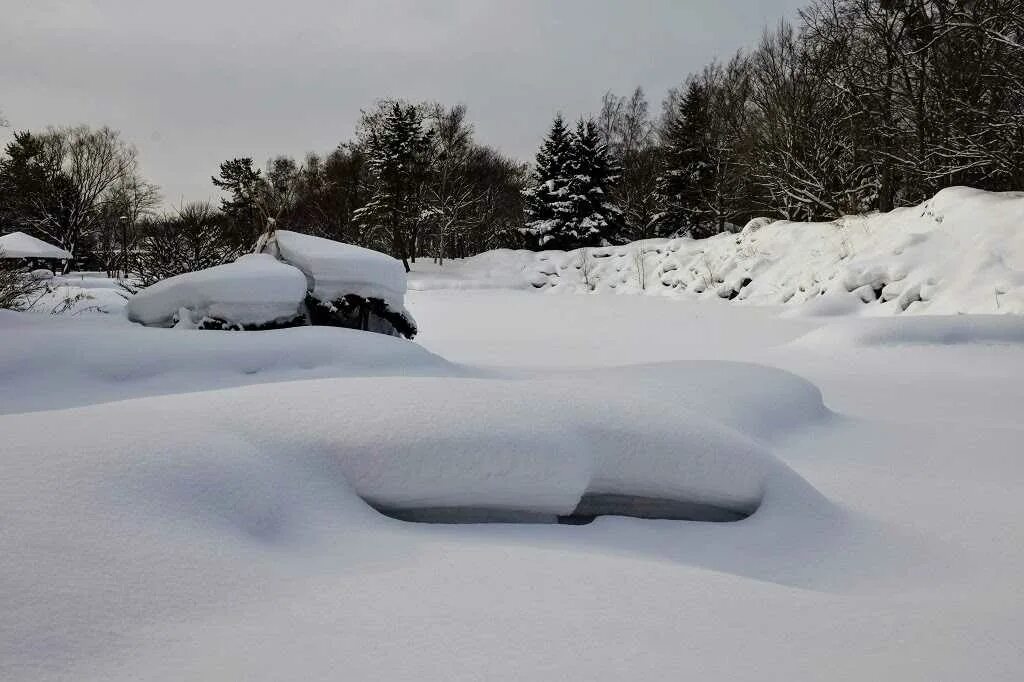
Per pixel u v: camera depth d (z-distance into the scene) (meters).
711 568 2.66
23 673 1.60
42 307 13.26
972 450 4.85
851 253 19.44
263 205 15.02
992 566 2.80
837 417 5.90
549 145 41.66
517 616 1.99
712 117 39.81
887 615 2.12
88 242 52.12
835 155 28.28
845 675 1.75
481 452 2.92
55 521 2.04
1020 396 7.41
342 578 2.20
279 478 2.68
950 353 9.91
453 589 2.15
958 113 21.97
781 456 4.67
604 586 2.21
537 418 3.15
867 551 2.91
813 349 11.04
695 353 11.52
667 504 3.16
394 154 41.41
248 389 3.35
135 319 7.82
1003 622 2.09
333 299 8.06
